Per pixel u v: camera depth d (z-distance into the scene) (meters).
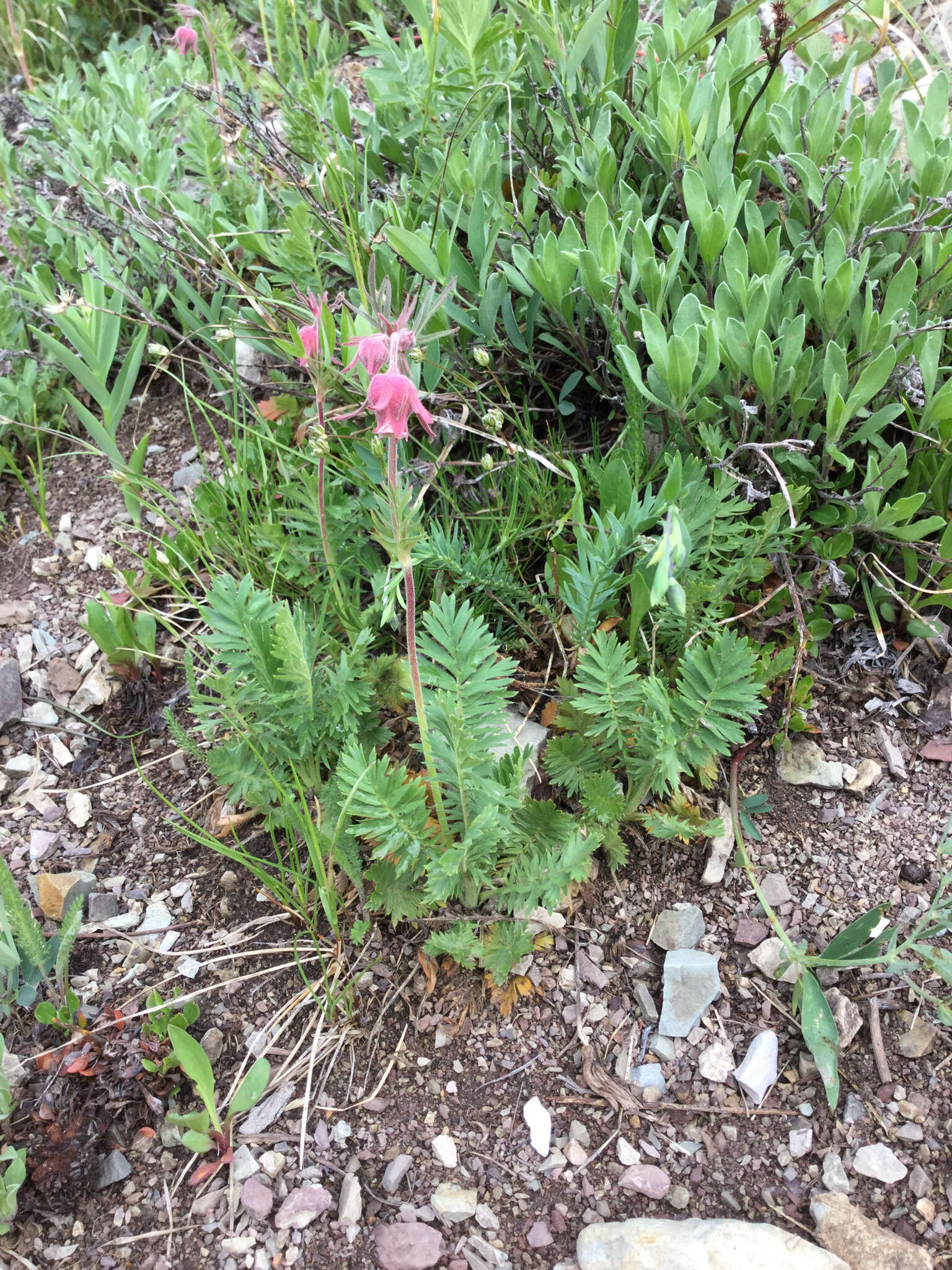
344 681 0.44
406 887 0.42
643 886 0.46
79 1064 0.40
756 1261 0.35
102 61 0.91
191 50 0.80
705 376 0.46
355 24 0.63
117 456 0.61
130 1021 0.43
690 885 0.45
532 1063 0.41
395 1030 0.43
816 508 0.52
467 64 0.56
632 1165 0.38
